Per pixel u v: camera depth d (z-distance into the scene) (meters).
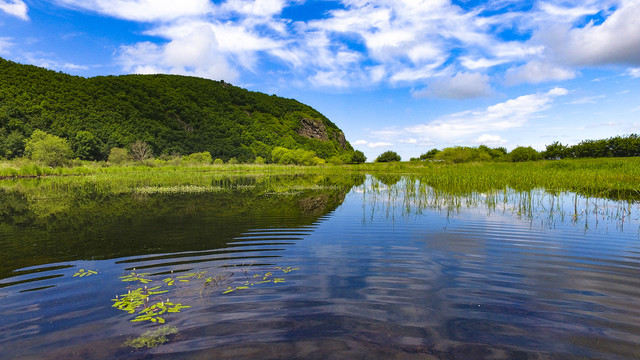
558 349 2.84
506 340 2.98
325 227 8.06
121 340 2.99
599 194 13.44
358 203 12.29
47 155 37.38
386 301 3.81
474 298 3.89
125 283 4.41
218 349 2.84
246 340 2.97
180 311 3.55
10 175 29.30
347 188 18.56
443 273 4.78
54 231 7.64
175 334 3.08
